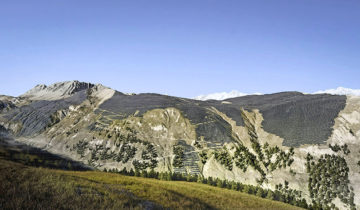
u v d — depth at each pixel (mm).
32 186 17188
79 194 18969
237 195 48688
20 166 19391
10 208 13648
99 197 19250
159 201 24125
